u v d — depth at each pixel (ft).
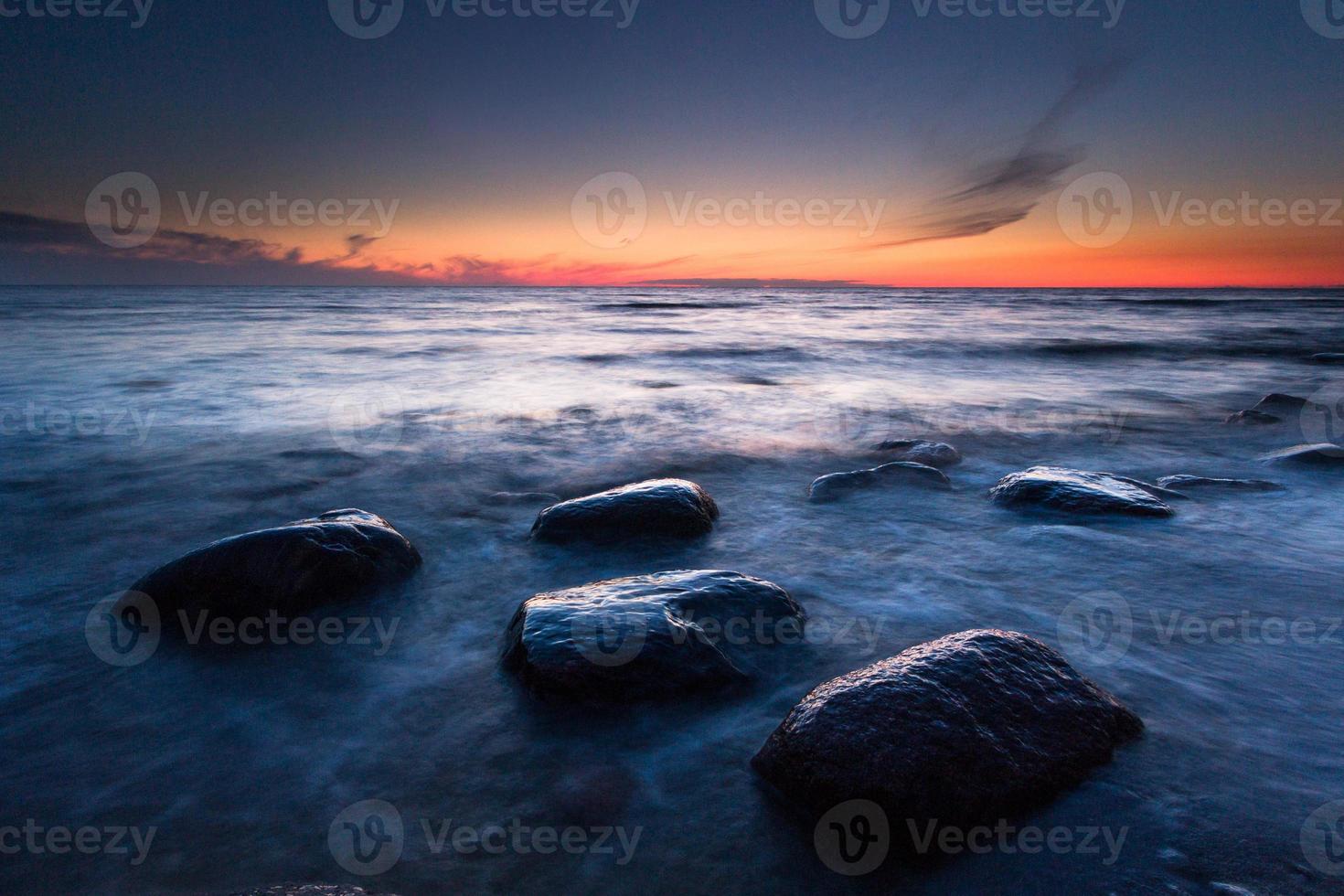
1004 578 13.30
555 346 64.64
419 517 17.17
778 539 15.64
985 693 7.49
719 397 36.32
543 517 15.53
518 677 9.50
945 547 15.03
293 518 17.17
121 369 43.70
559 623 9.71
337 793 7.54
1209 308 138.21
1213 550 14.40
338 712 9.04
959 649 8.07
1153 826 6.66
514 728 8.66
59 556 14.57
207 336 69.62
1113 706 8.13
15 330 73.00
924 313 135.54
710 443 25.49
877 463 22.99
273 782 7.72
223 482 20.10
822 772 6.94
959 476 21.02
